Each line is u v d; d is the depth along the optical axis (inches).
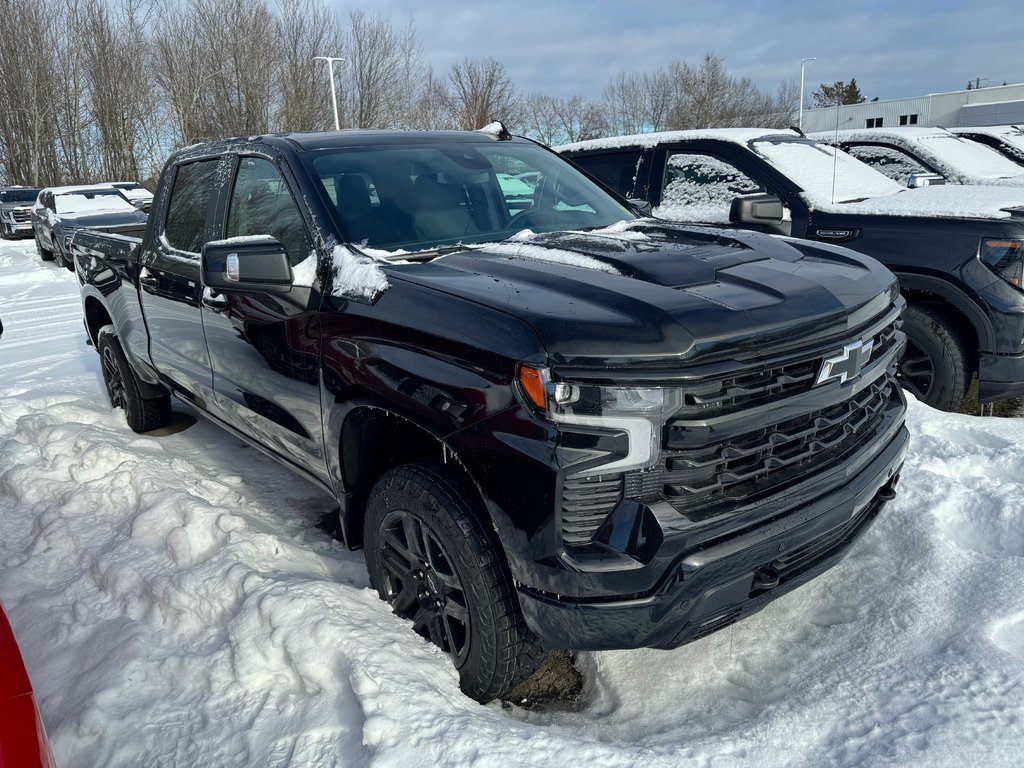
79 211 624.4
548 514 81.4
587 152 240.1
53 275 573.6
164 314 157.0
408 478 96.8
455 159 139.0
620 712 97.1
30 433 184.2
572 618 82.4
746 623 110.6
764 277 95.4
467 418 87.1
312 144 131.1
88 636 110.7
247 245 108.4
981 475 141.9
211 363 142.4
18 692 54.8
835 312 91.0
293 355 115.4
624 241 112.5
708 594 83.3
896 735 84.4
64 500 147.1
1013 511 125.4
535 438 81.3
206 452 181.5
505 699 102.7
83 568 127.4
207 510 129.3
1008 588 107.1
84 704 95.1
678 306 84.5
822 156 219.9
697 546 81.7
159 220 163.0
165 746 90.6
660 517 80.4
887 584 113.9
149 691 99.1
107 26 1583.4
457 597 95.9
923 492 133.0
